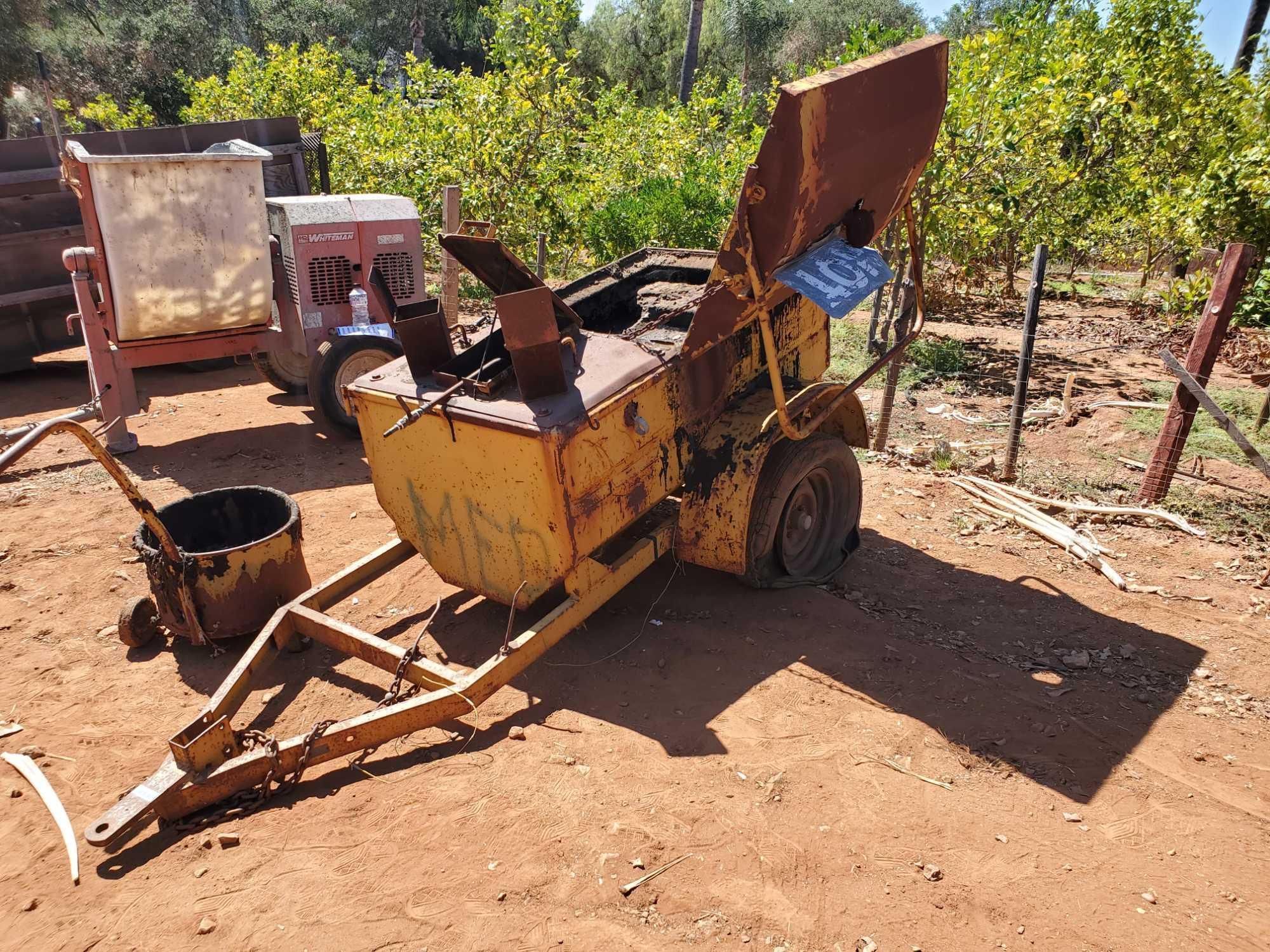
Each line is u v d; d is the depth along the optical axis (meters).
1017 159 11.53
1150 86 14.76
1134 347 11.59
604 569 4.38
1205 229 11.76
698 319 4.22
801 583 5.23
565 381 3.94
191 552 4.78
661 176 18.03
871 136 4.13
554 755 3.78
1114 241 17.28
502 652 3.93
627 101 24.77
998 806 3.53
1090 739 3.95
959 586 5.36
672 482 4.57
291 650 4.53
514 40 13.71
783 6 47.72
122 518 6.27
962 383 9.88
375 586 5.29
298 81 18.98
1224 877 3.20
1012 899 3.08
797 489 5.02
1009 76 10.48
